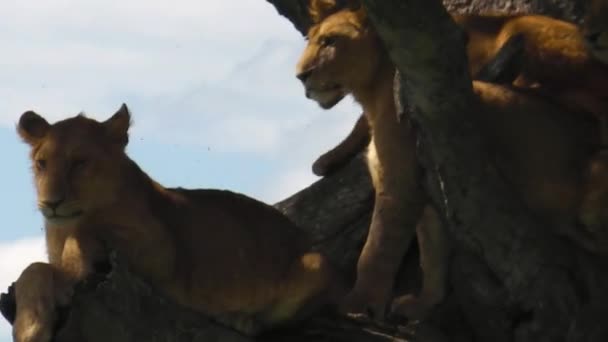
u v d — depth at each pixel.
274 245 14.96
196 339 14.11
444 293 15.30
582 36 15.67
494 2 17.69
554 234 14.55
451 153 13.76
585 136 14.91
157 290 14.18
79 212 13.82
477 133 13.73
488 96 14.84
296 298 14.95
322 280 15.02
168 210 14.45
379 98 15.57
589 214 14.63
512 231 14.03
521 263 14.14
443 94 13.48
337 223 17.25
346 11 15.89
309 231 17.30
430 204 15.09
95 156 13.91
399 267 15.95
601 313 14.19
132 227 13.99
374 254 15.34
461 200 13.95
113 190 13.93
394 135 15.30
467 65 13.48
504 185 13.96
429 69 13.32
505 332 14.48
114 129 14.19
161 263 14.12
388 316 15.32
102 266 13.86
